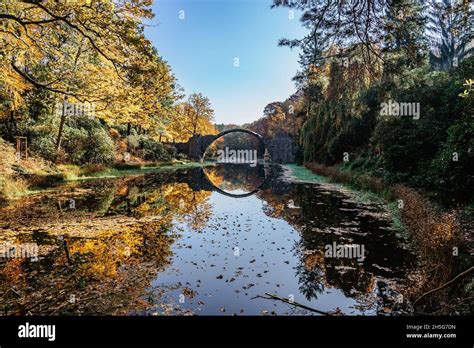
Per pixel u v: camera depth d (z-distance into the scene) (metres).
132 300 3.81
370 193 11.85
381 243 6.18
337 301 3.91
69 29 7.98
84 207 9.80
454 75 10.27
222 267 5.02
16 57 8.70
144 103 11.63
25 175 13.07
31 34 7.38
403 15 4.92
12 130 15.62
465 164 6.84
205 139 49.09
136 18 7.08
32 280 4.34
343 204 10.63
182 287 4.23
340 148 19.80
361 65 6.18
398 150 11.07
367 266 5.02
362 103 17.52
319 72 6.98
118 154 26.05
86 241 6.23
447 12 4.94
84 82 9.69
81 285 4.20
